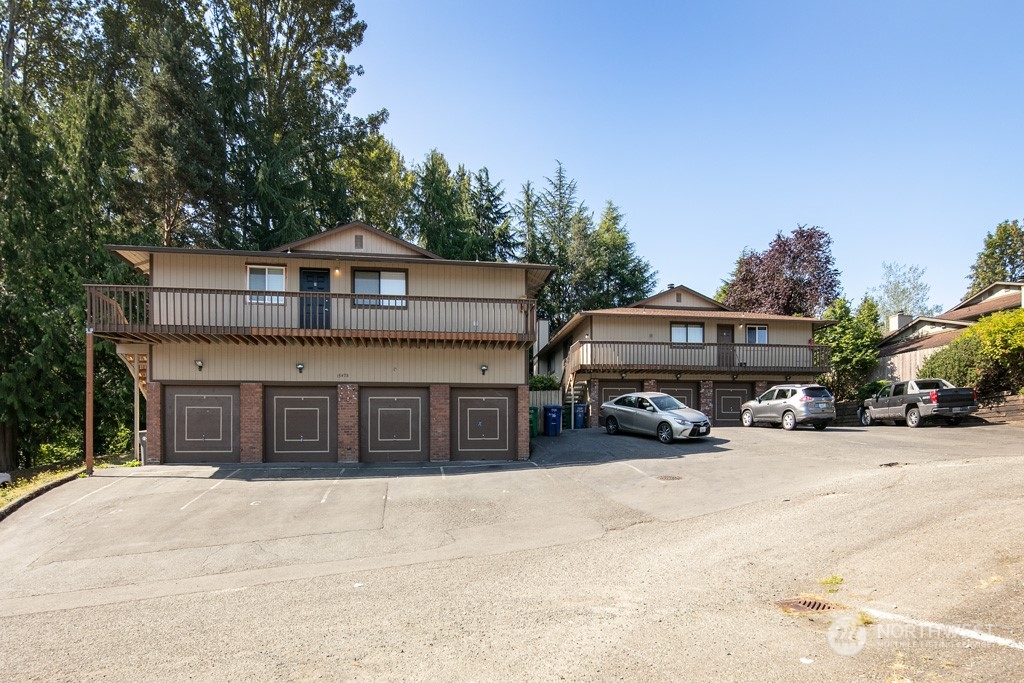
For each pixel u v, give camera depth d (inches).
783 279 1489.9
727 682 160.7
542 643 195.0
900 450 616.4
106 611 251.6
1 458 861.2
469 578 280.7
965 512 300.2
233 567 319.0
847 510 337.4
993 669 157.6
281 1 1289.4
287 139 1188.5
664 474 533.6
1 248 834.2
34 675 185.5
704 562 281.1
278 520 415.8
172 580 299.1
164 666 188.4
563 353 1263.5
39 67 1146.0
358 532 383.9
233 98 1122.7
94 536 382.9
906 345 1227.2
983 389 893.2
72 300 869.8
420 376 711.1
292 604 250.8
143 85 1071.0
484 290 745.6
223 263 695.7
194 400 677.9
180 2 1205.1
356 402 697.0
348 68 1391.5
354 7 1346.0
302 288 709.3
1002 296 1320.1
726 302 1660.9
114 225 998.4
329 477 577.9
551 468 604.4
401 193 1576.0
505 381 721.6
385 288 727.1
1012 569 225.1
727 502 412.8
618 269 1851.6
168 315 653.9
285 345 690.8
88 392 595.8
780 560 271.7
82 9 1151.6
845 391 1227.2
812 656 173.9
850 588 230.4
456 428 712.4
